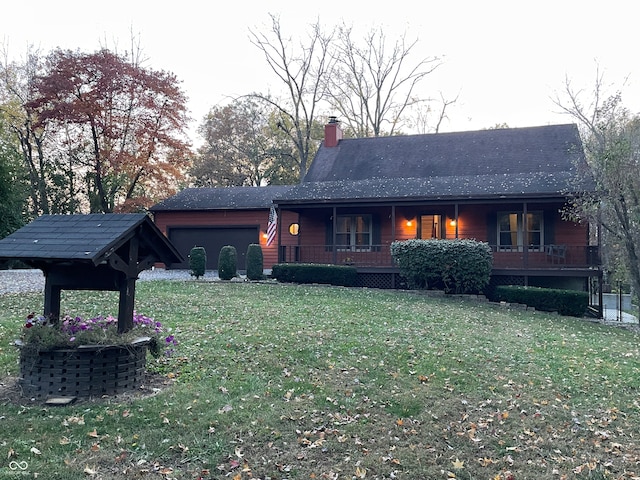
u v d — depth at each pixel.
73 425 4.39
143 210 26.56
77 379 5.05
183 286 14.20
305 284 16.48
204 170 37.81
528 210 17.03
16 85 28.62
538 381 6.39
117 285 5.42
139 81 24.02
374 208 18.72
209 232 23.61
